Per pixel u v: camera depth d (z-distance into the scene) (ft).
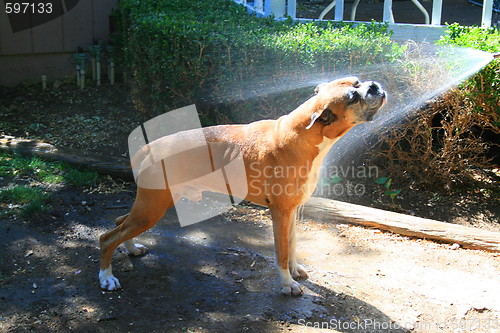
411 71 18.78
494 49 18.35
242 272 13.91
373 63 18.70
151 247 15.10
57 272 13.58
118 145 22.76
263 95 19.35
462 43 19.22
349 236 16.63
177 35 19.56
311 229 17.04
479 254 15.71
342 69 18.75
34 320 11.58
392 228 16.94
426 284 13.85
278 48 18.75
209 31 19.83
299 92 18.99
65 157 20.45
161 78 20.49
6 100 26.99
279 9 25.41
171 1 25.48
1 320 11.50
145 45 20.61
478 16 30.55
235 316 11.96
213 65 19.48
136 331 11.35
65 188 18.69
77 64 28.71
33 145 21.44
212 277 13.62
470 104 18.76
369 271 14.48
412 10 33.50
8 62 28.25
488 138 22.43
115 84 29.27
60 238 15.35
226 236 16.07
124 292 12.83
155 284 13.20
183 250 15.03
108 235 12.82
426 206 19.22
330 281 13.67
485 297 13.29
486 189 20.15
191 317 11.89
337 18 25.13
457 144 20.07
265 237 16.14
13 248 14.60
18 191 17.63
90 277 13.41
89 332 11.28
